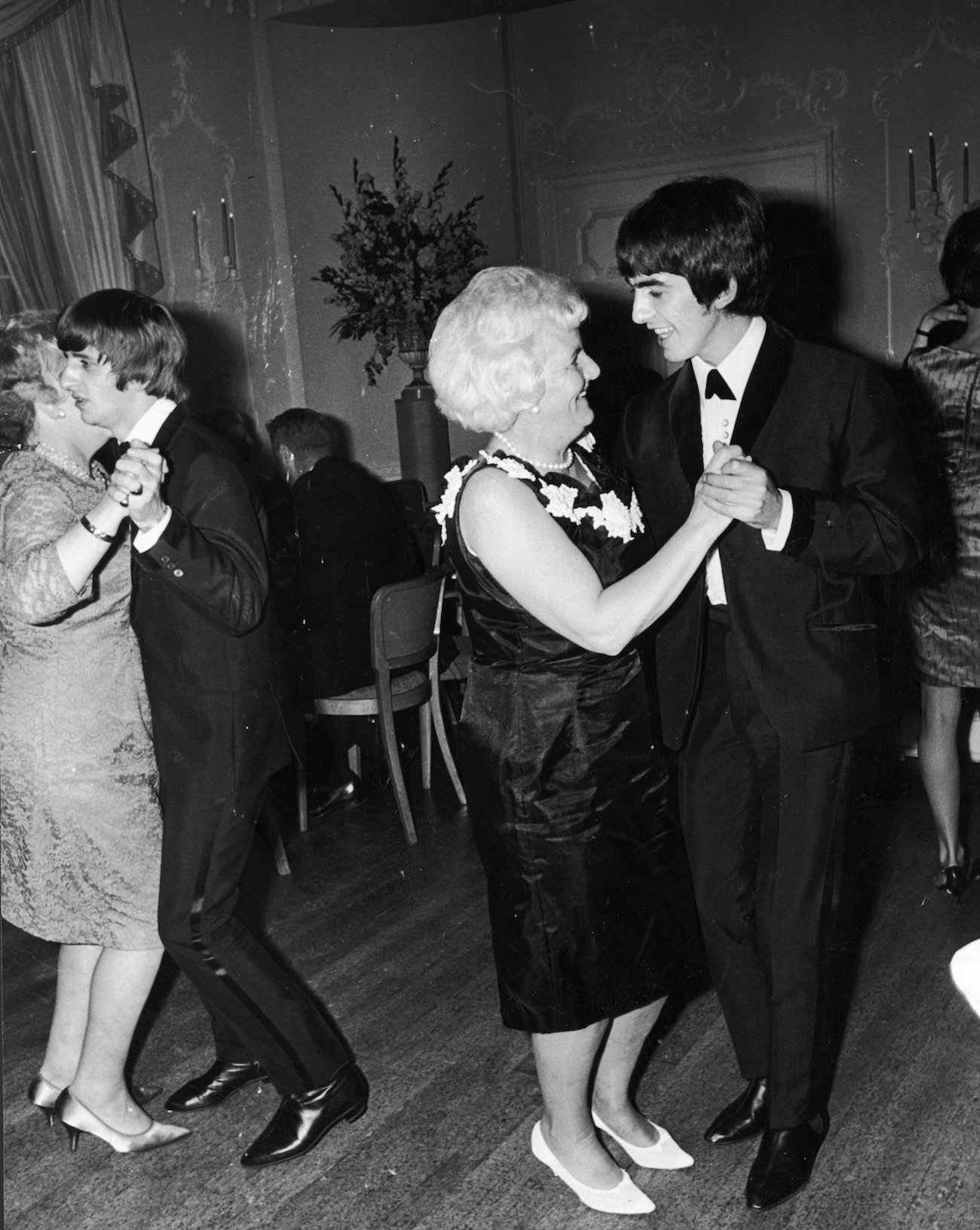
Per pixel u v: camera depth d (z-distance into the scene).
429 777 4.23
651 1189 2.02
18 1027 2.70
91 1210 2.06
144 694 2.08
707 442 1.92
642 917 1.83
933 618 2.95
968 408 2.82
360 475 3.90
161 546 1.80
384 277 5.89
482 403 1.65
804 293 6.23
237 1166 2.16
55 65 5.25
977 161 5.79
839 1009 2.50
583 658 1.75
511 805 1.76
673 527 1.97
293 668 3.82
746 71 6.26
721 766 1.99
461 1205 2.02
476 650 1.80
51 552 1.85
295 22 6.41
